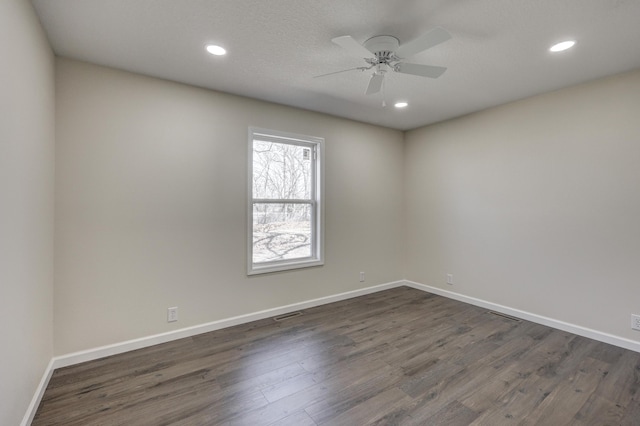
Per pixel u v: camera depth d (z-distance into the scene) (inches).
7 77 56.7
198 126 118.1
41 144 78.8
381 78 92.9
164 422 70.7
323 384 85.8
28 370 69.9
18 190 62.8
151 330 109.0
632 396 80.3
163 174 110.7
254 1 70.1
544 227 127.3
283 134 140.0
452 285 164.2
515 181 136.6
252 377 89.1
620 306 108.0
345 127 162.2
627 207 106.0
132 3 70.6
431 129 173.6
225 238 124.9
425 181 177.3
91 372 91.0
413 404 77.3
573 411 74.7
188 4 71.1
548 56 95.2
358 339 114.6
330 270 157.9
